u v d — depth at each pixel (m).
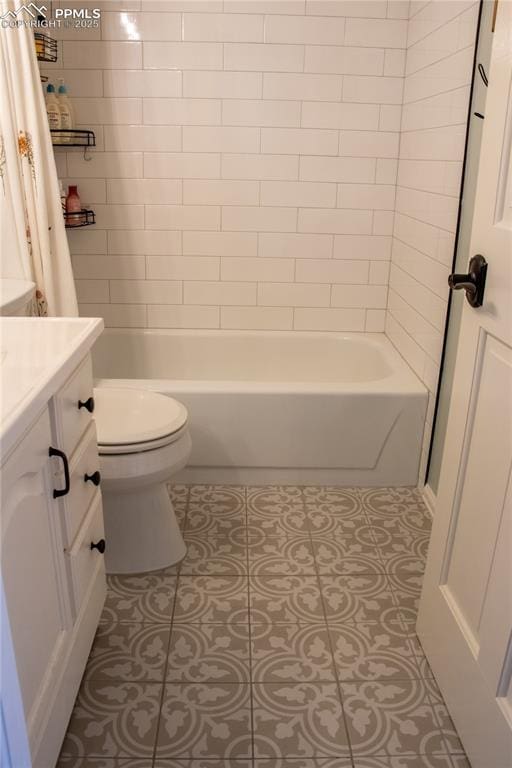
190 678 1.56
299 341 3.04
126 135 2.77
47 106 2.57
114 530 1.93
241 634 1.70
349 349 3.02
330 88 2.73
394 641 1.69
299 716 1.46
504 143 1.19
